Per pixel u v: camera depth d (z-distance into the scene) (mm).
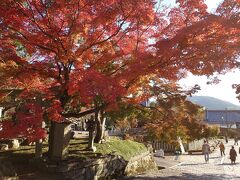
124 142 22906
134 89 13844
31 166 13539
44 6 11070
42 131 10109
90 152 17453
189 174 21203
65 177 13438
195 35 11172
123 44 13016
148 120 19125
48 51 12609
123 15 11625
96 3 10984
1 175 11062
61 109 11797
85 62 13031
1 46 12094
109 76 11641
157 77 13602
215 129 36250
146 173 20953
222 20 10828
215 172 22625
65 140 14391
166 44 10906
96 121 20188
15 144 16656
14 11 10852
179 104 14562
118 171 18672
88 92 10055
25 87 12711
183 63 11641
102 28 12266
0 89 13586
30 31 11789
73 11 11242
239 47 11180
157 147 38156
